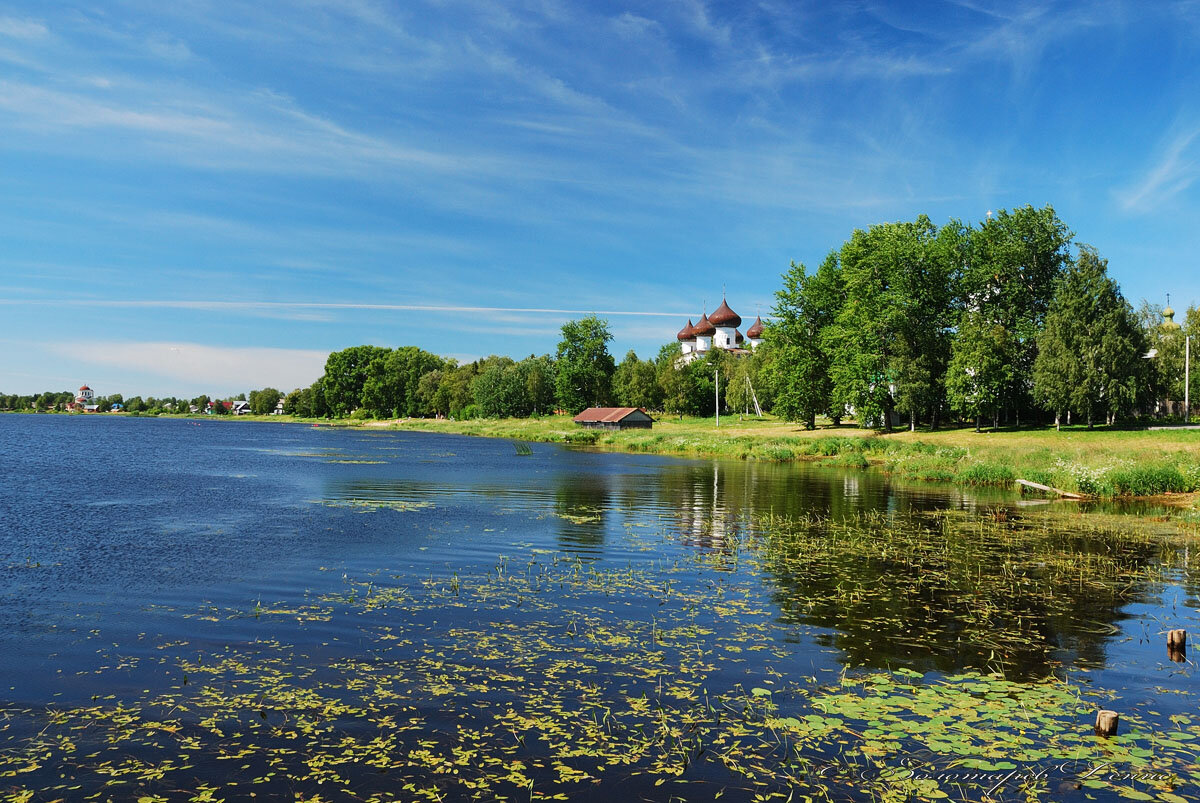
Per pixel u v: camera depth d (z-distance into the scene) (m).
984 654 10.89
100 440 81.75
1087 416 60.69
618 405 139.00
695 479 38.81
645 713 8.66
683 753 7.65
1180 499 29.61
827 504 28.41
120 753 7.59
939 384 64.75
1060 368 59.22
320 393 191.25
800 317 72.25
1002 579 15.64
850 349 65.12
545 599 13.79
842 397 66.19
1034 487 33.16
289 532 21.03
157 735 8.01
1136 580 15.62
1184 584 15.28
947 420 72.00
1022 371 64.31
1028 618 12.78
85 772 7.19
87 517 23.88
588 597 13.96
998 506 27.95
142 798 6.71
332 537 20.27
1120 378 59.25
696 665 10.30
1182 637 10.93
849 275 67.12
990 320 64.25
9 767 7.28
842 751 7.75
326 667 10.09
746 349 149.00
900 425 72.81
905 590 14.68
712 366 126.00
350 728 8.20
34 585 14.63
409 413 171.50
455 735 8.05
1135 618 12.84
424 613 12.78
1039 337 62.03
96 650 10.77
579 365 130.62
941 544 19.73
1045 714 8.73
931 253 64.50
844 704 8.96
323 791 6.85
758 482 37.31
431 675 9.80
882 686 9.57
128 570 16.05
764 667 10.25
